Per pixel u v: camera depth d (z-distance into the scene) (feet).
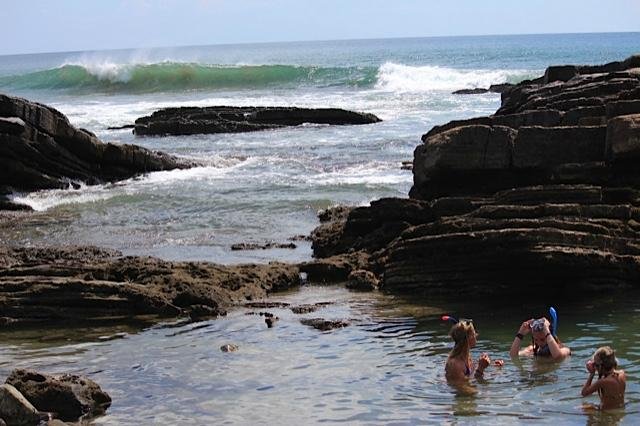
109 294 49.55
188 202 82.12
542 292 50.60
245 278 53.57
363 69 232.94
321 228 65.92
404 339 42.60
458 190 60.85
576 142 57.77
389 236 58.23
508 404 32.83
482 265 50.39
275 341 43.11
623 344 40.04
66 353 42.70
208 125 143.23
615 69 94.12
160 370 39.29
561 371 36.50
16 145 87.92
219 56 535.19
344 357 40.09
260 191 85.51
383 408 33.17
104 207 81.97
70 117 167.02
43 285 49.80
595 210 51.88
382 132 131.54
